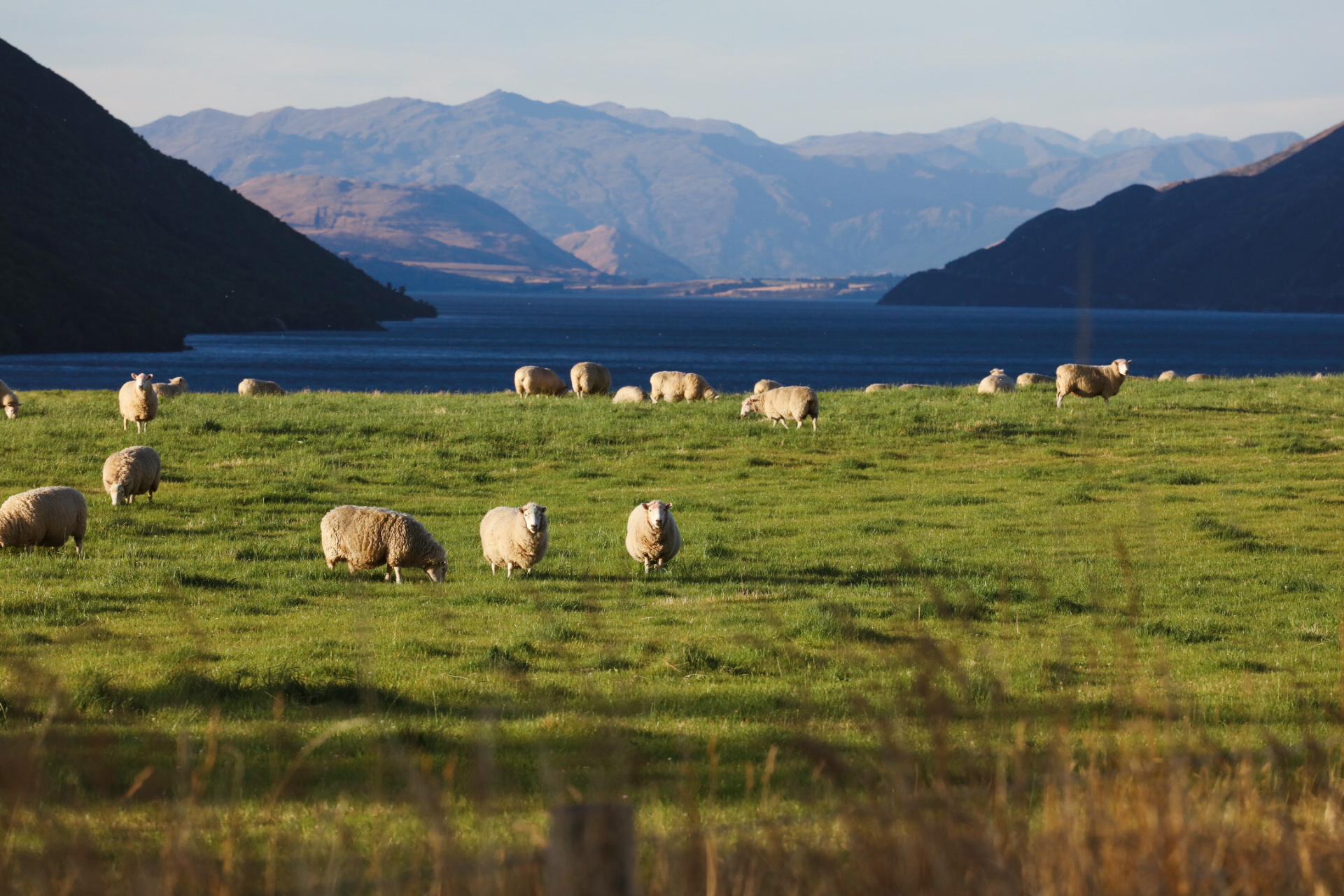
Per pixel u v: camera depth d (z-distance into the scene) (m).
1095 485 32.66
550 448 38.53
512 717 12.38
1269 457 36.44
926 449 38.69
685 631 17.47
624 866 4.51
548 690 13.33
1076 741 9.94
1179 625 18.39
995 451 38.25
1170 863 4.88
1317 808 6.32
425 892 5.11
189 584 20.89
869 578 22.55
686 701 13.26
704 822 7.41
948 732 8.69
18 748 4.84
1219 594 21.11
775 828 5.32
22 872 4.68
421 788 5.48
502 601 20.27
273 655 15.09
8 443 35.53
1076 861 4.79
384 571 22.84
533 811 8.39
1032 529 27.27
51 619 17.75
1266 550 24.83
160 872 5.01
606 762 5.77
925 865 4.82
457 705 12.85
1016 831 5.09
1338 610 19.73
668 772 9.91
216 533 26.33
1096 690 12.34
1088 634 14.96
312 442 38.03
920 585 21.22
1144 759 5.85
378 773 6.61
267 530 26.94
